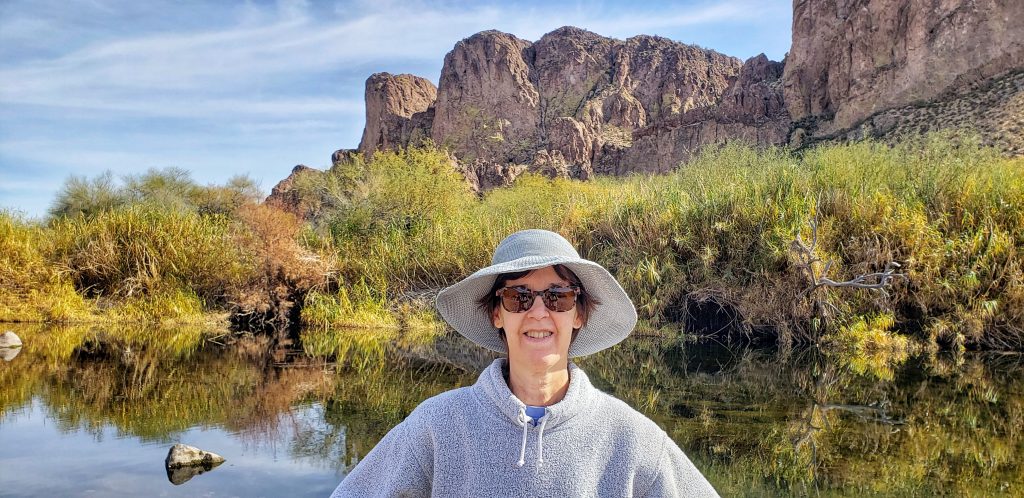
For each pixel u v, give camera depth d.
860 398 7.12
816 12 57.66
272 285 14.30
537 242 1.63
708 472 4.76
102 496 4.30
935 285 10.90
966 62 47.66
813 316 11.29
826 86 56.50
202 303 14.34
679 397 7.12
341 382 7.92
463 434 1.49
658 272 12.42
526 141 81.75
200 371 8.52
